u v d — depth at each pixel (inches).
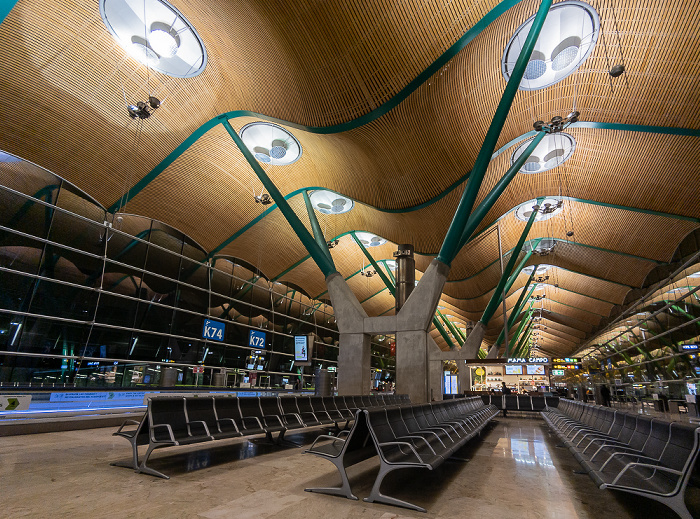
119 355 712.4
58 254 634.2
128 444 284.4
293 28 466.3
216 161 778.2
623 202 815.7
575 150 754.8
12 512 141.5
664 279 1030.4
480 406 643.5
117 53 573.9
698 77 528.1
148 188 758.5
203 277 928.3
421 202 711.7
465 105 571.5
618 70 495.2
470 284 1298.0
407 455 193.2
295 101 563.8
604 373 1846.7
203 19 512.1
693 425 148.9
